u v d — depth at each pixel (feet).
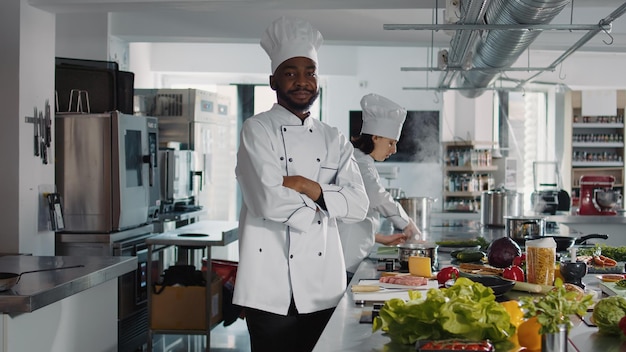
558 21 21.24
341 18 22.79
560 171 35.65
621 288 8.30
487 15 14.35
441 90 24.02
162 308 16.81
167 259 19.88
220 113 29.09
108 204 17.10
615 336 6.45
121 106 19.07
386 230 17.69
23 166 15.20
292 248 9.03
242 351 18.08
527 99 36.01
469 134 34.53
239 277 9.05
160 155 23.22
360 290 8.27
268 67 33.50
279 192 8.71
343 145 9.77
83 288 10.26
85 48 22.76
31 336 9.29
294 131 9.30
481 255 11.28
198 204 26.43
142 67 32.07
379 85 35.40
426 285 8.56
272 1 15.98
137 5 15.92
